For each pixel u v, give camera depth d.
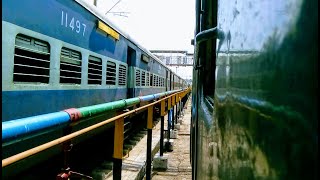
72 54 4.88
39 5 3.80
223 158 0.97
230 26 0.93
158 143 7.14
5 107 3.14
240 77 0.77
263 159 0.57
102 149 7.34
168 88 19.66
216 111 1.15
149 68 12.37
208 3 2.21
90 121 5.27
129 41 8.80
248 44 0.70
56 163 4.82
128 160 5.52
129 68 9.38
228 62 0.94
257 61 0.62
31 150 1.29
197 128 2.32
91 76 5.82
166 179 4.96
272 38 0.54
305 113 0.42
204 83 2.18
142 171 5.03
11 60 3.23
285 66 0.49
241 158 0.73
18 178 3.98
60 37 4.40
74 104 4.98
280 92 0.50
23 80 3.54
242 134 0.73
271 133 0.54
